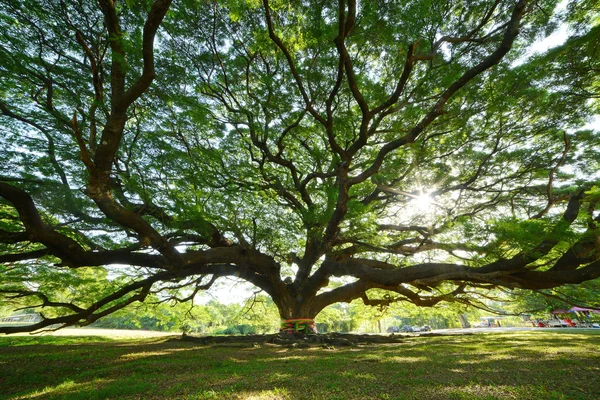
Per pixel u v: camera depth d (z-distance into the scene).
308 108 9.48
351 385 4.84
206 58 12.99
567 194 12.71
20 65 9.49
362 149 15.54
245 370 6.22
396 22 9.72
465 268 10.92
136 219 8.62
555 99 11.09
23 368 7.21
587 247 8.80
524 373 5.67
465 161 15.39
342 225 10.33
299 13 8.90
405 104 10.90
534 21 10.33
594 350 8.86
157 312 17.94
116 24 6.66
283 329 14.11
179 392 4.63
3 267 11.93
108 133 7.14
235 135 14.80
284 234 13.02
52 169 10.96
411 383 4.95
